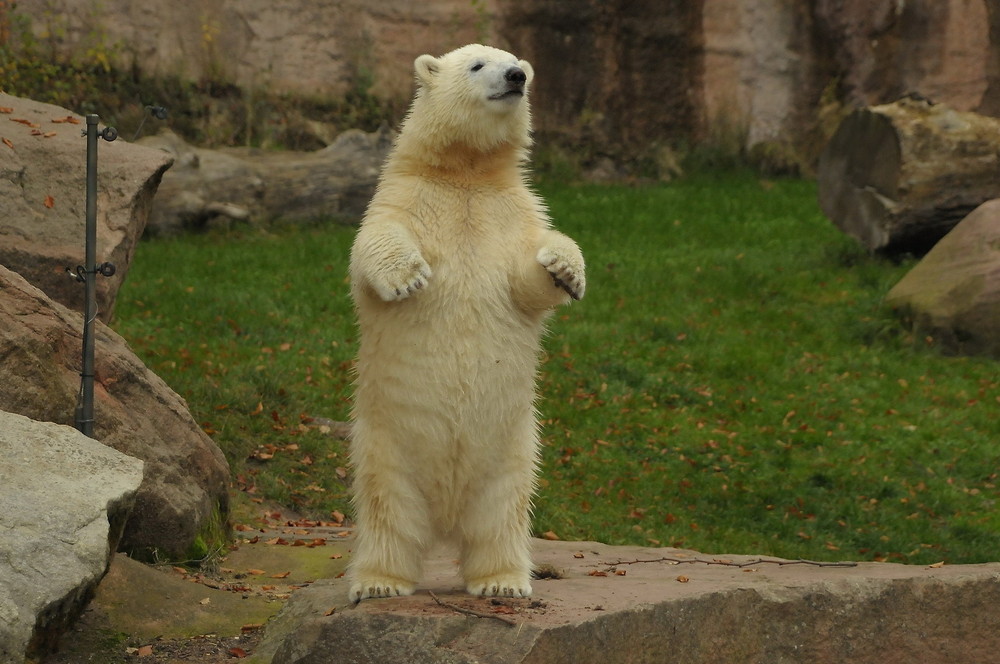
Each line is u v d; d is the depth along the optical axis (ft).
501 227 21.27
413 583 21.52
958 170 70.85
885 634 23.81
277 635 23.48
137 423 28.78
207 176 83.87
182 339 55.52
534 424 22.06
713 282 73.92
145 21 96.53
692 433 50.39
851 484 46.21
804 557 39.04
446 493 21.01
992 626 25.07
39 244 34.86
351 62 107.24
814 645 22.98
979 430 52.21
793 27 119.96
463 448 20.67
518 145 22.36
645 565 28.48
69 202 36.40
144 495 27.78
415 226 20.93
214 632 24.45
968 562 39.37
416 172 21.65
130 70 95.45
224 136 97.66
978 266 62.44
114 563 25.57
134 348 52.01
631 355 59.72
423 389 20.35
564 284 20.10
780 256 80.69
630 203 100.48
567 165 112.37
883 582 24.06
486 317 20.62
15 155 36.45
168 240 80.64
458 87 21.43
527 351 21.30
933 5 116.06
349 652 19.54
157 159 39.47
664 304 69.05
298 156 89.45
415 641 19.19
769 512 43.52
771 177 117.29
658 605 20.85
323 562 31.40
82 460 21.38
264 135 99.19
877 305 67.36
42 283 34.14
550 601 20.92
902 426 52.08
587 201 100.42
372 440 20.92
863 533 42.04
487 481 21.18
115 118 91.91
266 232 85.10
